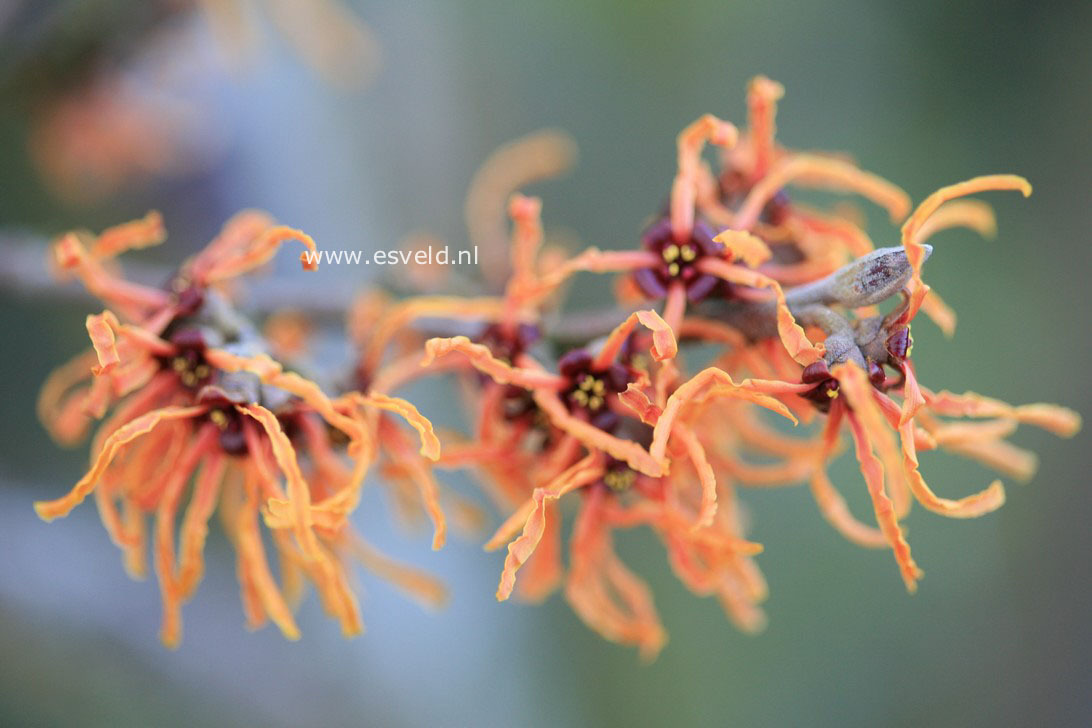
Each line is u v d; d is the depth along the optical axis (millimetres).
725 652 422
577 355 252
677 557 257
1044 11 475
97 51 345
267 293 289
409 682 383
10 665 334
